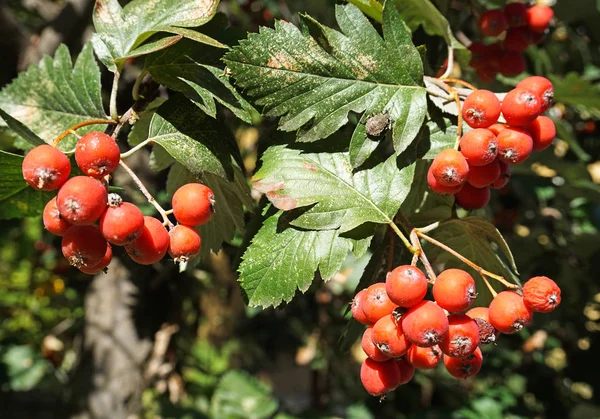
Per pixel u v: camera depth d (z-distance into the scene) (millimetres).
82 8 578
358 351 999
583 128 779
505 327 333
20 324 1139
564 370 803
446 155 336
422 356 328
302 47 350
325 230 354
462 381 921
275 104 350
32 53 559
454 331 321
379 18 376
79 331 842
